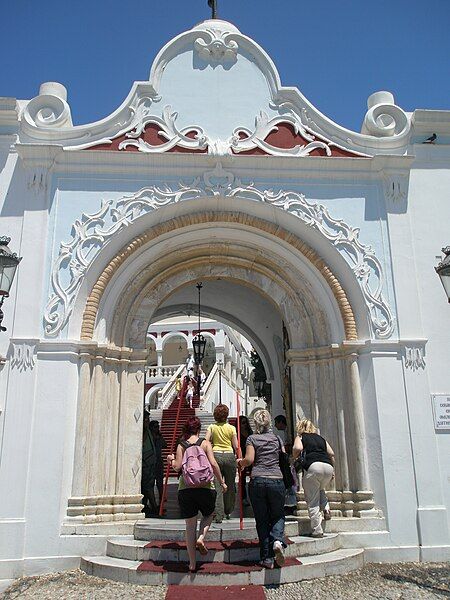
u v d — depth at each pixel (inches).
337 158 337.7
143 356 328.5
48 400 287.9
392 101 377.4
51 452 280.7
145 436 346.0
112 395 313.1
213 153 330.6
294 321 346.9
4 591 240.8
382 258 330.3
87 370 300.5
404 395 307.7
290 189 335.9
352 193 339.9
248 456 241.4
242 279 356.8
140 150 335.6
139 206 323.0
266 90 360.5
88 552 269.1
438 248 337.1
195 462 232.1
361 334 322.7
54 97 342.3
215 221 335.0
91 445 295.7
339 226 332.5
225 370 1122.0
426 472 296.4
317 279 340.8
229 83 359.3
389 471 295.3
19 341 292.2
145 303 341.4
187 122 348.2
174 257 345.4
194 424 244.5
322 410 327.3
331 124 352.8
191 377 895.7
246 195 329.7
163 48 359.6
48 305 302.2
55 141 335.0
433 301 327.0
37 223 313.6
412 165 350.3
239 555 242.4
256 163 334.6
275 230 334.6
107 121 339.3
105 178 327.3
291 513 312.2
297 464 291.1
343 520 288.5
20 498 271.9
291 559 247.0
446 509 293.4
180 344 1279.5
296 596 217.9
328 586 232.1
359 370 318.0
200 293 505.0
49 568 264.7
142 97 349.1
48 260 310.7
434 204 344.5
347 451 312.0
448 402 308.7
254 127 351.6
